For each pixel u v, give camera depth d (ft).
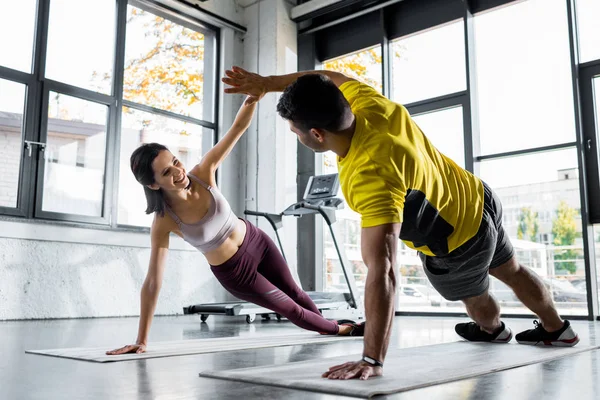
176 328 12.17
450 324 13.07
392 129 5.16
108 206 16.76
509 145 16.48
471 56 17.06
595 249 14.92
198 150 20.15
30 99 15.40
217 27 21.20
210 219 7.91
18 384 4.71
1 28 15.19
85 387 4.56
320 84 4.91
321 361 6.10
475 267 6.49
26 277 14.66
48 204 15.47
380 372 4.80
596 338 8.98
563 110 15.60
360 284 20.80
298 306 8.85
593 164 14.96
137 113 18.31
